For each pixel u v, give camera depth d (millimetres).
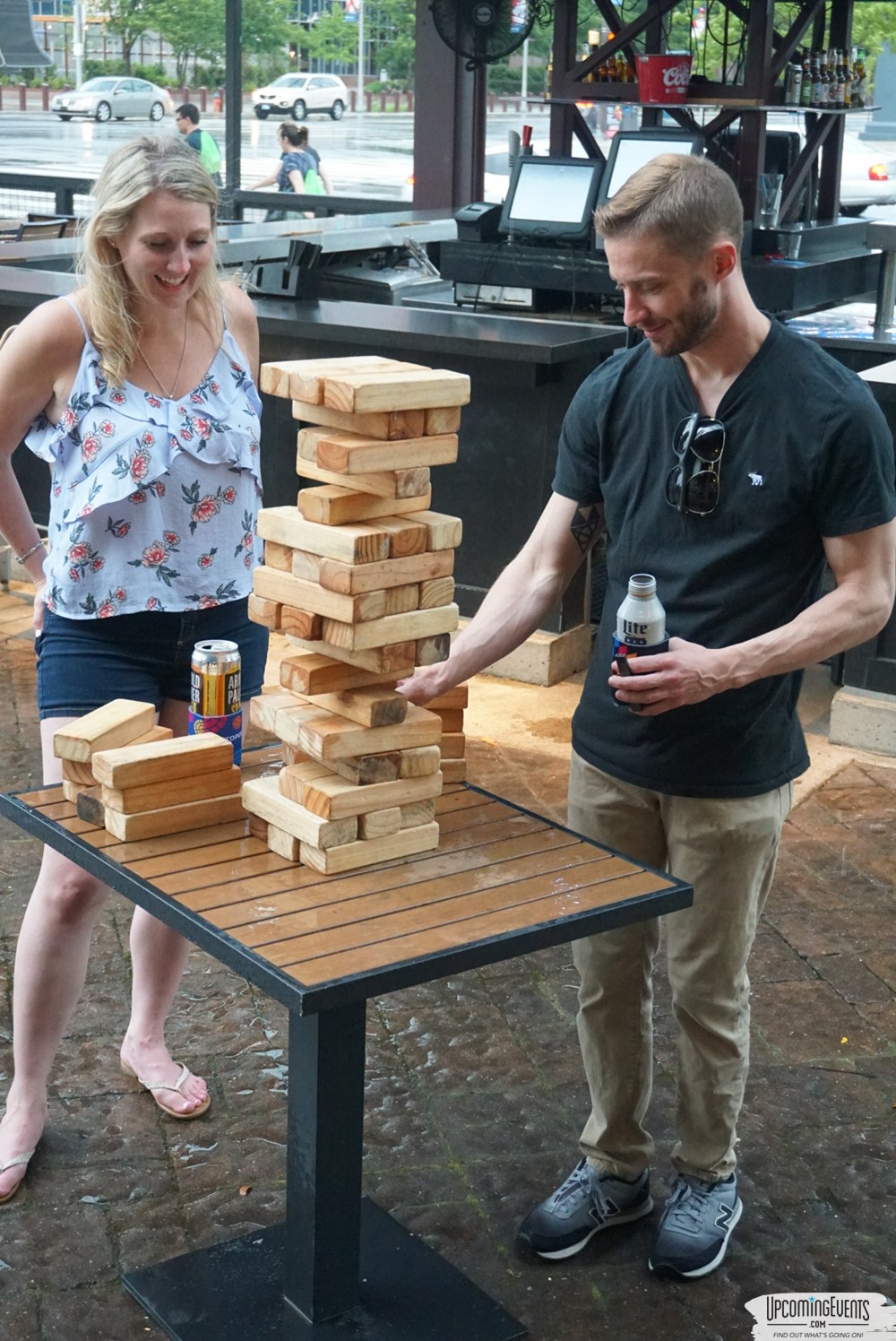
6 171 10688
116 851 1936
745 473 2055
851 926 3539
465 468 5074
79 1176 2588
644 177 1940
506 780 4301
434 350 4805
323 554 1817
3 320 5512
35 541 2527
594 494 2279
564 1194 2463
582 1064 2979
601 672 2270
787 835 3994
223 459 2406
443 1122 2781
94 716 2102
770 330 2043
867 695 4551
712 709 2145
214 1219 2492
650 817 2266
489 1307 2275
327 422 1834
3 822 3949
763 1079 2932
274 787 1973
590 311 6172
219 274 2566
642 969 2334
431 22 8898
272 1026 3064
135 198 2188
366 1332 2186
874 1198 2604
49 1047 2561
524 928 1773
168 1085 2770
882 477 2021
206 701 2215
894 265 5434
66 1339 2221
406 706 1895
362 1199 2527
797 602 2129
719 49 7203
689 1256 2363
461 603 5215
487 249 6094
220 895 1824
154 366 2361
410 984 1671
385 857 1943
